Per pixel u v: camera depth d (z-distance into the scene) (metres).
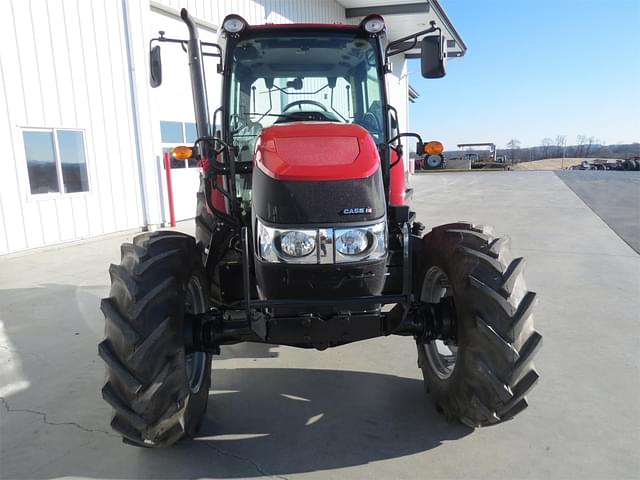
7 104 6.51
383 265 2.34
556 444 2.45
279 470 2.29
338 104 3.41
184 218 9.67
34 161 6.92
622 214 9.75
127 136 8.27
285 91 3.38
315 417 2.76
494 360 2.24
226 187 3.10
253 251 2.42
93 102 7.68
